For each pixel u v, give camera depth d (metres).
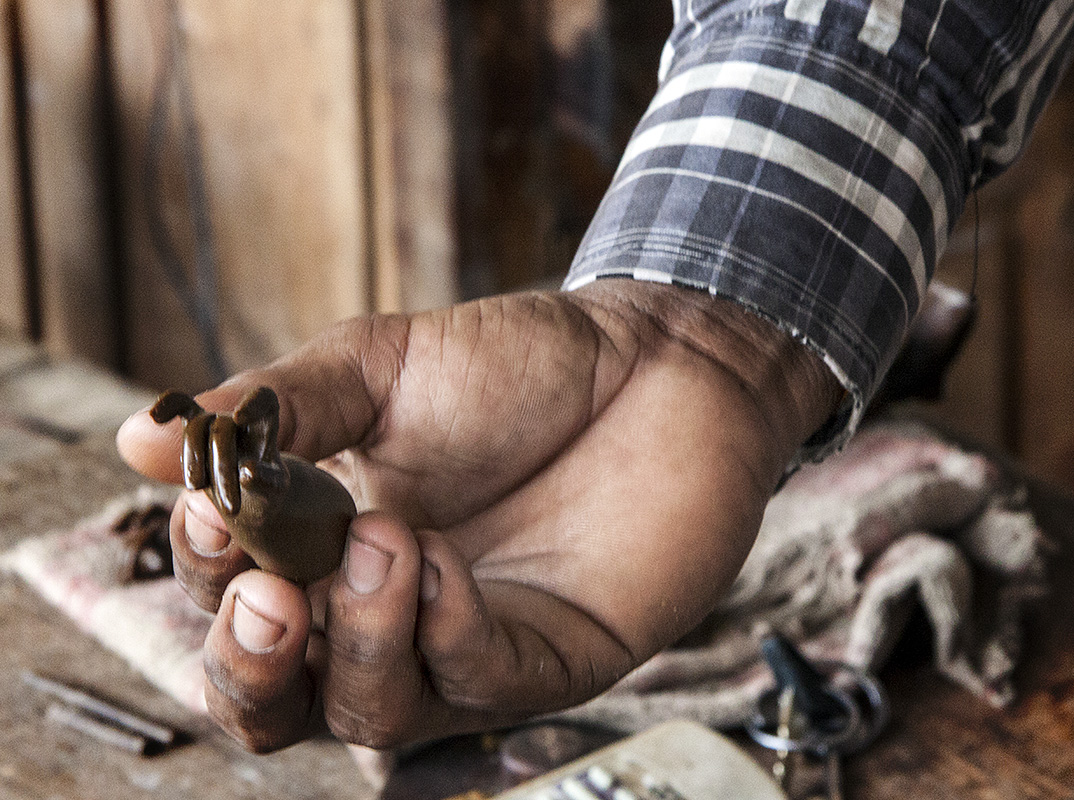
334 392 0.56
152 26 1.73
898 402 0.89
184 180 1.78
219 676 0.51
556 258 1.66
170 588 0.79
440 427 0.58
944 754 0.71
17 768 0.70
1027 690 0.75
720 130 0.61
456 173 1.54
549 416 0.58
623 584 0.56
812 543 0.77
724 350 0.59
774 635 0.72
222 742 0.71
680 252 0.60
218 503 0.49
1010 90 0.63
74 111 1.80
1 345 1.28
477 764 0.70
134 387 1.21
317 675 0.54
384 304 1.67
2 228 1.88
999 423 2.21
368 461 0.59
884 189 0.61
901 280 0.61
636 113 1.64
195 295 1.83
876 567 0.77
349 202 1.64
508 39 1.52
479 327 0.58
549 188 1.61
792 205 0.60
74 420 1.12
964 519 0.82
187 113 1.74
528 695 0.54
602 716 0.71
